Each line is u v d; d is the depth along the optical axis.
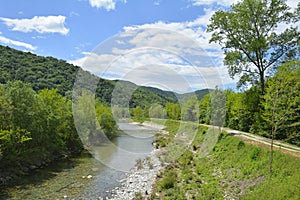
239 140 20.84
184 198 13.79
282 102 15.14
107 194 15.68
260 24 26.05
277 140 21.25
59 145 26.08
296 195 10.39
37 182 17.89
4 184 17.03
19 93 21.31
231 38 27.44
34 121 22.20
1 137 17.62
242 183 14.33
